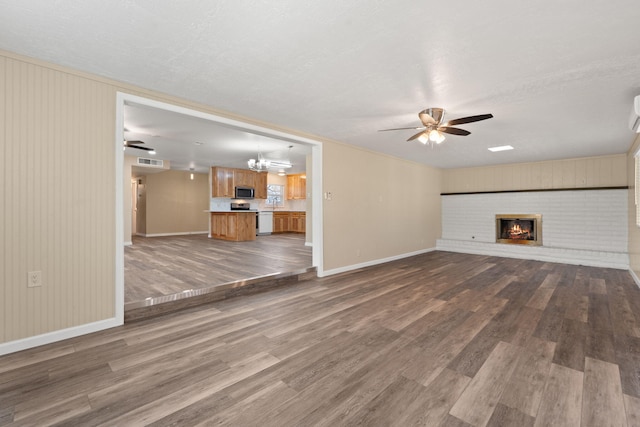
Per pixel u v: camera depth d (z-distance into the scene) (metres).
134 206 10.55
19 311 2.24
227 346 2.33
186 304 3.23
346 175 5.09
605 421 1.51
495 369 2.01
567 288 4.04
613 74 2.50
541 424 1.49
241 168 9.37
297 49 2.14
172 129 4.61
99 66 2.42
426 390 1.78
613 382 1.85
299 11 1.72
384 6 1.67
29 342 2.26
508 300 3.50
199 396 1.71
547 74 2.50
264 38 2.00
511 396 1.72
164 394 1.72
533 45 2.06
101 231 2.61
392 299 3.53
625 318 2.93
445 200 7.95
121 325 2.72
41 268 2.32
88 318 2.54
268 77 2.60
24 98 2.25
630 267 5.06
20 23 1.84
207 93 2.96
